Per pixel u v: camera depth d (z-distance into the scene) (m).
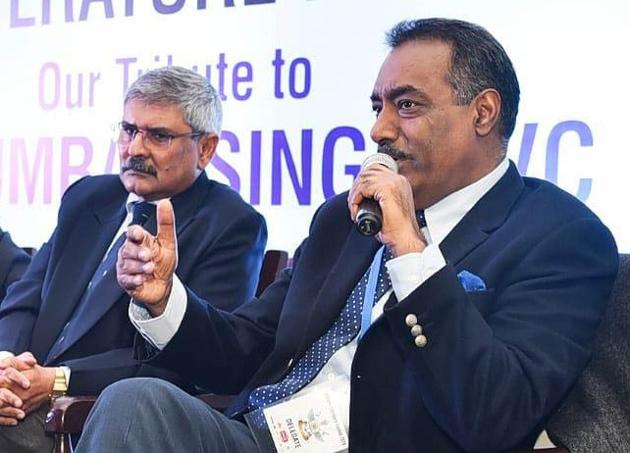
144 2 5.27
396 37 2.90
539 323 2.62
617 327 2.82
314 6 4.81
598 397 2.77
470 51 2.81
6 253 4.39
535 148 4.29
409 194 2.60
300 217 4.81
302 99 4.82
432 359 2.46
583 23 4.22
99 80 5.38
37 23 5.55
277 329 3.10
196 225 3.83
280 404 2.80
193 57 5.12
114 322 3.71
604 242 2.80
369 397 2.67
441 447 2.62
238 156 4.96
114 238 3.98
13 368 3.30
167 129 3.84
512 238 2.79
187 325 2.99
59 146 5.46
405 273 2.53
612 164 4.16
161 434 2.32
